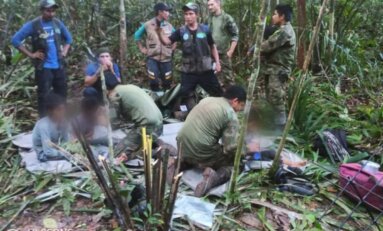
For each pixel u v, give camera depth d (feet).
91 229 10.37
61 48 16.52
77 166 12.59
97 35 23.20
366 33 27.17
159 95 17.85
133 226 9.71
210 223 10.55
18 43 15.79
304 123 15.75
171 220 10.12
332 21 21.77
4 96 17.76
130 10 23.52
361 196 11.46
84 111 12.10
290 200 11.85
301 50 21.27
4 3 21.08
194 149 12.25
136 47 22.74
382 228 10.99
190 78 17.26
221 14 18.80
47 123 12.92
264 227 10.69
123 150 13.17
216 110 11.96
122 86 13.55
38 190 11.80
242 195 11.83
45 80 16.17
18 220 10.75
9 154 13.91
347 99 19.42
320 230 10.58
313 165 13.41
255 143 13.09
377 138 15.31
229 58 19.15
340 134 14.75
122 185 10.73
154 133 13.35
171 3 24.22
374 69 22.15
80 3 23.21
